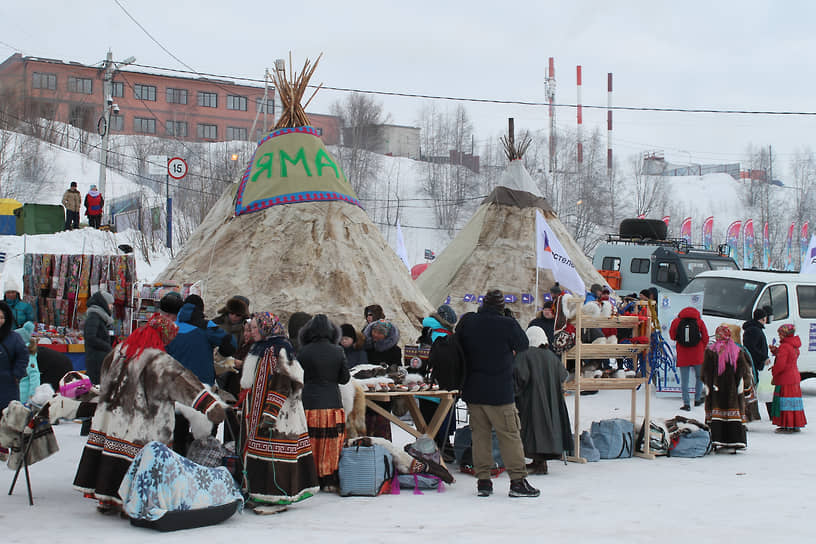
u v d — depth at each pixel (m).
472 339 7.16
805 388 17.09
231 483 6.06
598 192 78.94
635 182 95.19
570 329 9.15
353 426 7.61
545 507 6.59
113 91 74.31
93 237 29.84
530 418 8.15
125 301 12.09
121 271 12.17
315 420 7.04
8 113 60.19
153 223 33.94
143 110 76.00
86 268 13.11
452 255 19.20
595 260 27.50
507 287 17.97
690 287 16.73
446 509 6.48
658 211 82.75
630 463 8.95
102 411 6.08
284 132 14.58
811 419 12.64
